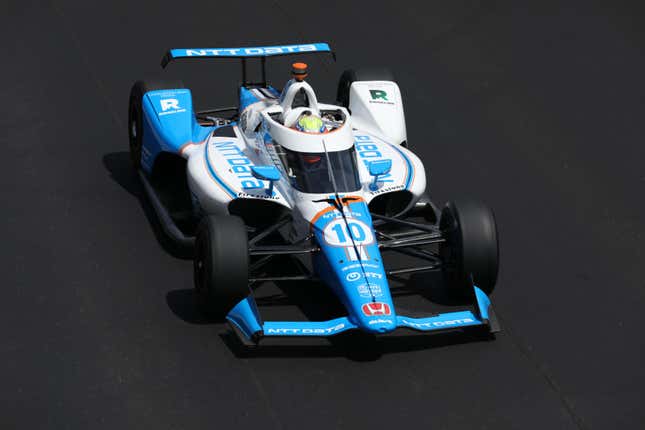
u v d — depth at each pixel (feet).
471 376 104.99
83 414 97.25
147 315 113.19
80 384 101.50
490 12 203.92
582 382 105.19
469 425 97.81
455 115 167.73
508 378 105.09
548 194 145.18
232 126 136.56
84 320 111.96
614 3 209.36
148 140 138.31
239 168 123.54
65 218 132.87
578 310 118.11
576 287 122.83
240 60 184.24
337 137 121.29
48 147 151.53
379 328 100.37
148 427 95.71
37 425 95.40
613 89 177.68
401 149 133.28
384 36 194.59
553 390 103.76
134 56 182.80
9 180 141.59
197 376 103.09
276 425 96.63
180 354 106.42
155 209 131.23
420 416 98.68
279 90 173.99
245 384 102.12
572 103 172.76
